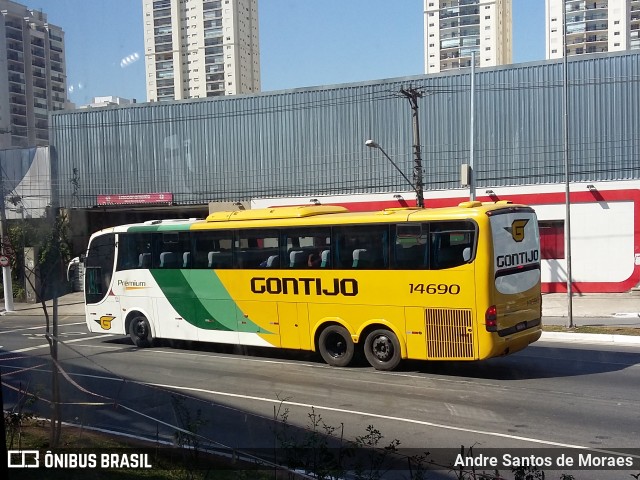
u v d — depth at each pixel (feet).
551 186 85.81
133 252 50.47
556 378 36.45
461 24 349.00
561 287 85.61
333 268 40.73
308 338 41.93
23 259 23.95
